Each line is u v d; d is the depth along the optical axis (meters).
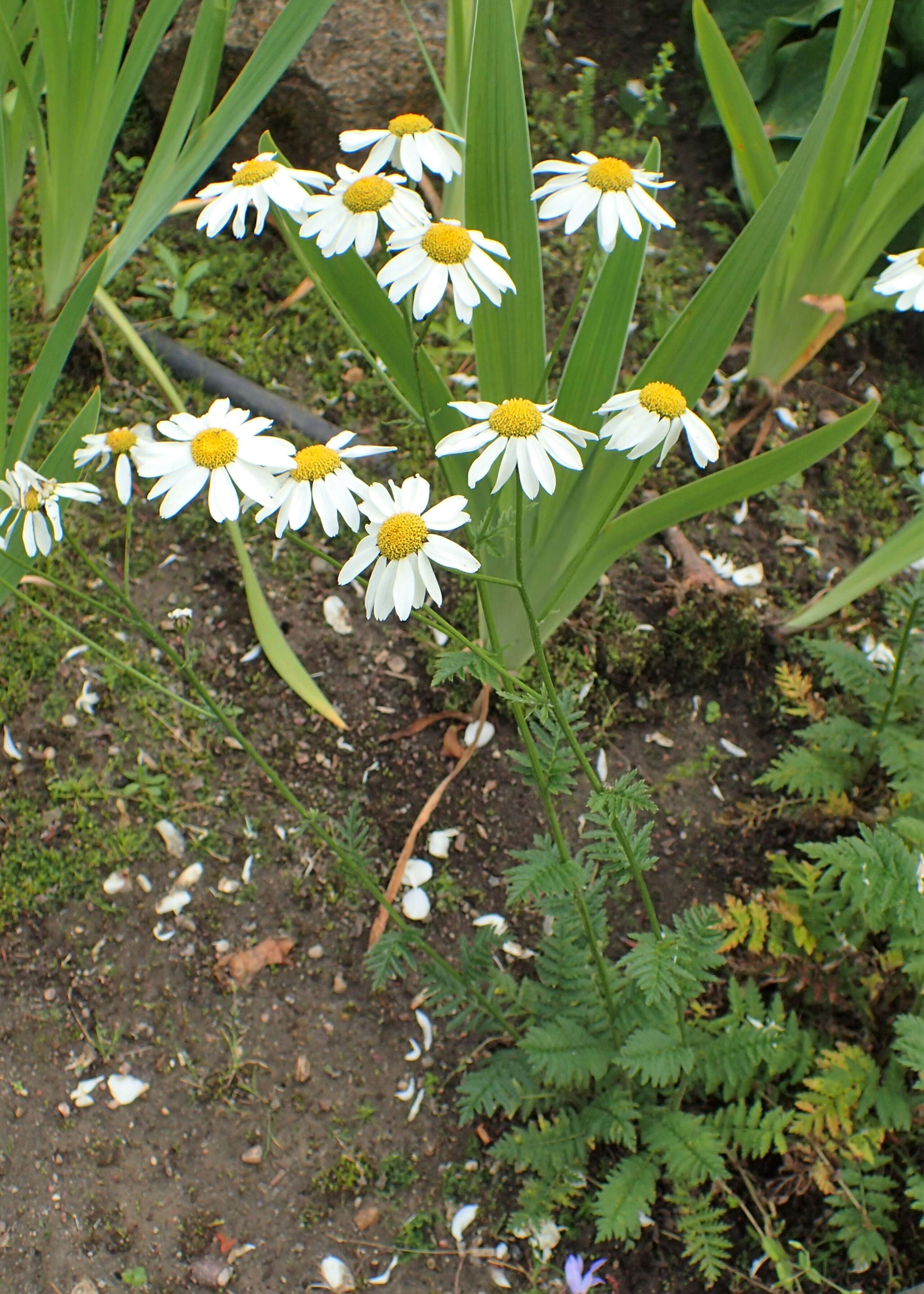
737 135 0.78
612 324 0.62
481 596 0.53
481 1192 0.66
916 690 0.71
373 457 0.86
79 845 0.73
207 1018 0.70
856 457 0.90
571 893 0.61
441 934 0.72
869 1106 0.62
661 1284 0.64
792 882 0.73
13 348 0.88
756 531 0.87
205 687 0.78
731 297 0.62
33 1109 0.67
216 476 0.46
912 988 0.65
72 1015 0.70
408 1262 0.65
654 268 0.98
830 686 0.80
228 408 0.48
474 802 0.75
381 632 0.81
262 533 0.83
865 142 0.95
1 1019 0.69
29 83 0.74
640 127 1.04
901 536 0.72
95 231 0.96
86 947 0.71
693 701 0.81
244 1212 0.66
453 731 0.77
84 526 0.82
